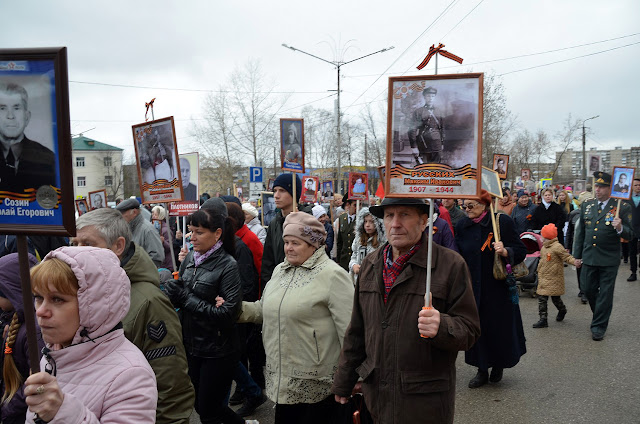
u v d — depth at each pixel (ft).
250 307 11.53
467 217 16.49
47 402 4.58
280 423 10.39
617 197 20.27
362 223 17.34
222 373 11.10
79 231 8.29
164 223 30.66
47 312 5.37
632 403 14.33
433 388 7.62
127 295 5.87
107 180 224.53
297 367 9.93
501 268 15.31
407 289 7.90
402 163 7.77
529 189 57.11
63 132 4.95
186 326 11.38
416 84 7.70
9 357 7.51
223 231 11.60
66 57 4.93
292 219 10.48
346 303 9.95
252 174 50.37
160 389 7.91
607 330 21.98
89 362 5.59
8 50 4.94
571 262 22.22
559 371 17.22
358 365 8.87
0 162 5.05
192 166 19.04
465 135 7.53
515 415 13.96
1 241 16.16
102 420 5.30
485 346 15.90
